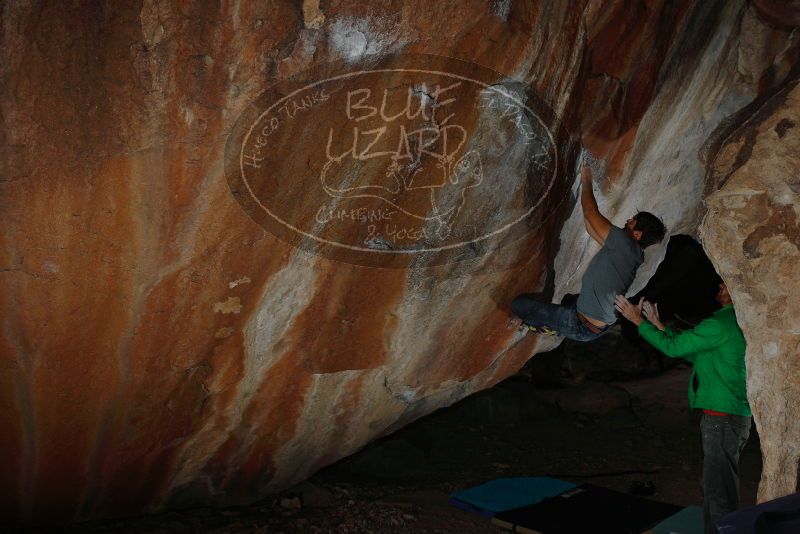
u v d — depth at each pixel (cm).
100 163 256
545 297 411
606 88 337
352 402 402
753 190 294
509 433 607
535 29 285
